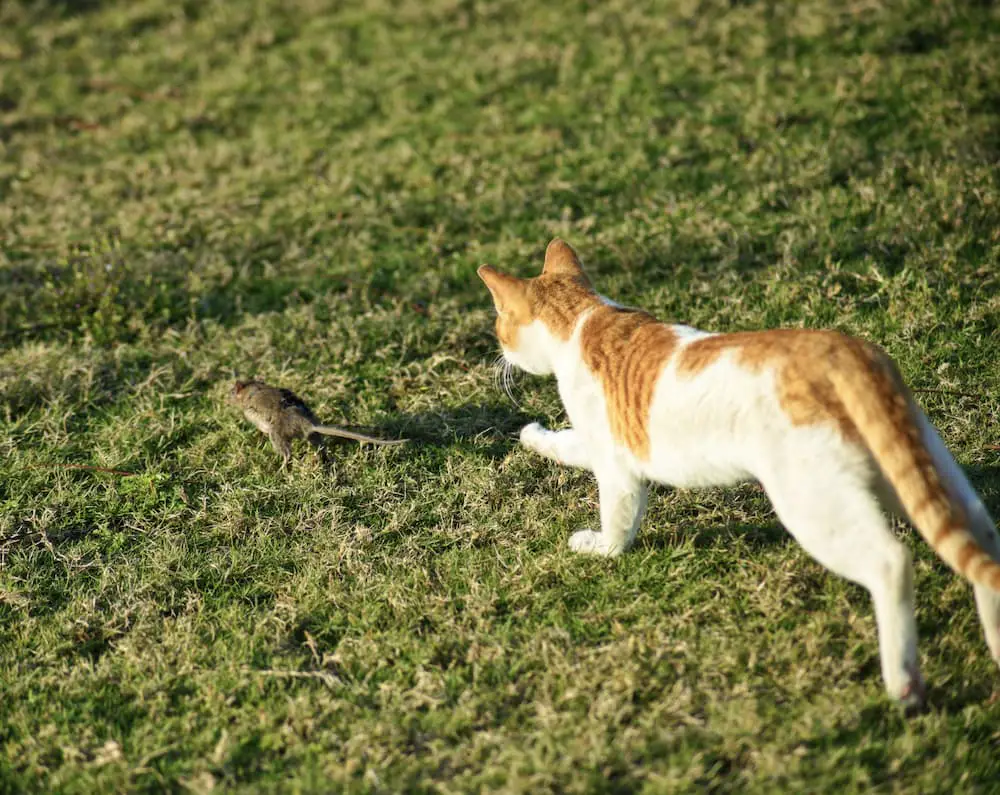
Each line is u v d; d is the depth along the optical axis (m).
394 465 5.18
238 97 10.07
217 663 4.00
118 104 10.26
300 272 7.17
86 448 5.55
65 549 4.80
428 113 9.28
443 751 3.46
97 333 6.49
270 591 4.43
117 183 8.68
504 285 4.44
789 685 3.56
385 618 4.17
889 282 6.02
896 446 3.18
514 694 3.71
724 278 6.37
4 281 7.29
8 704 3.89
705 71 9.09
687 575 4.23
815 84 8.58
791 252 6.43
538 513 4.73
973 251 6.24
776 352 3.46
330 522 4.80
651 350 3.87
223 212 7.95
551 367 4.52
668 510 4.63
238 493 5.00
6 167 9.23
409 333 6.24
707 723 3.49
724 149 7.93
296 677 3.90
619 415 3.96
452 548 4.57
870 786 3.15
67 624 4.25
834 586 4.02
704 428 3.60
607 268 6.77
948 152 7.27
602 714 3.50
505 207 7.61
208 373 6.08
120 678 3.97
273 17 11.63
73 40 11.77
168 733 3.69
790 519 3.38
